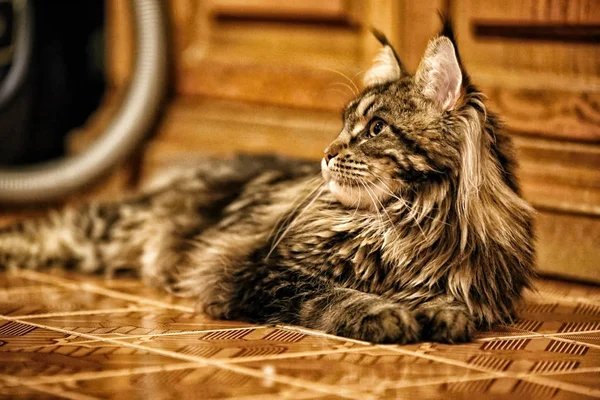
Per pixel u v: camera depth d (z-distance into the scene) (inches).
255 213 148.8
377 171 126.9
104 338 121.8
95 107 242.5
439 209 127.1
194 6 218.8
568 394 102.0
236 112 212.2
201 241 152.0
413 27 190.2
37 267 167.3
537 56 175.2
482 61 181.3
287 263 132.2
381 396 99.9
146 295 149.4
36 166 229.1
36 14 220.8
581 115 168.9
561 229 166.7
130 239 163.0
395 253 128.3
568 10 169.6
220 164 171.9
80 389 100.7
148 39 214.4
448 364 112.3
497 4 177.6
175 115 220.2
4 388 100.8
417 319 123.0
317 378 105.7
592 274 163.9
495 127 131.9
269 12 207.3
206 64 217.0
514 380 106.7
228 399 98.0
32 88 223.9
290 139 201.0
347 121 133.9
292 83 204.1
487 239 128.0
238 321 132.3
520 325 133.8
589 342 124.9
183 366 109.5
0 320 130.9
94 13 239.0
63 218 167.3
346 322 123.3
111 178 222.8
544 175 170.6
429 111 127.0
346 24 198.5
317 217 134.6
